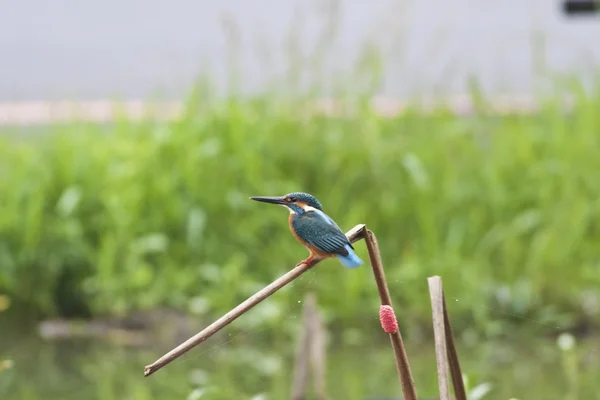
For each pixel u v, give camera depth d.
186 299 13.45
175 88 17.16
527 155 15.05
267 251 13.92
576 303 13.36
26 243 13.66
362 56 15.43
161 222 14.11
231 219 14.19
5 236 13.73
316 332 9.66
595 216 14.48
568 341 11.60
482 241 14.14
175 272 13.74
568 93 16.48
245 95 15.59
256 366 11.52
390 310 6.12
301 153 14.72
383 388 10.53
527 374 11.20
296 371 9.62
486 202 14.61
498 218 14.46
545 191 14.47
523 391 10.50
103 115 17.59
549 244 13.87
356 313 13.00
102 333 12.86
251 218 14.15
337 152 14.66
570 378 11.04
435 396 9.91
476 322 13.07
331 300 13.10
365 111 15.03
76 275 13.71
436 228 14.20
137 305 13.38
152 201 14.20
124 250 13.73
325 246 6.75
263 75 15.65
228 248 14.00
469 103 16.80
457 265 13.49
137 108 18.19
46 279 13.54
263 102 15.41
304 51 15.53
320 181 14.59
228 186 14.35
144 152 14.53
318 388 9.55
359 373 11.12
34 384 10.80
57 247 13.70
